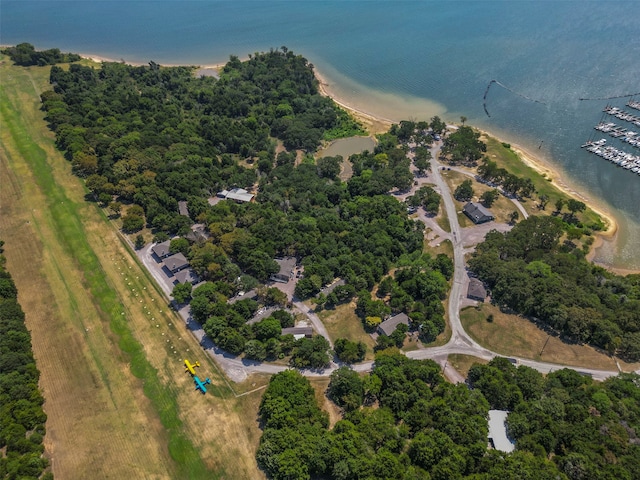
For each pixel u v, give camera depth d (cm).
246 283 16925
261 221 19775
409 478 10388
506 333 15662
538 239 19188
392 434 11594
